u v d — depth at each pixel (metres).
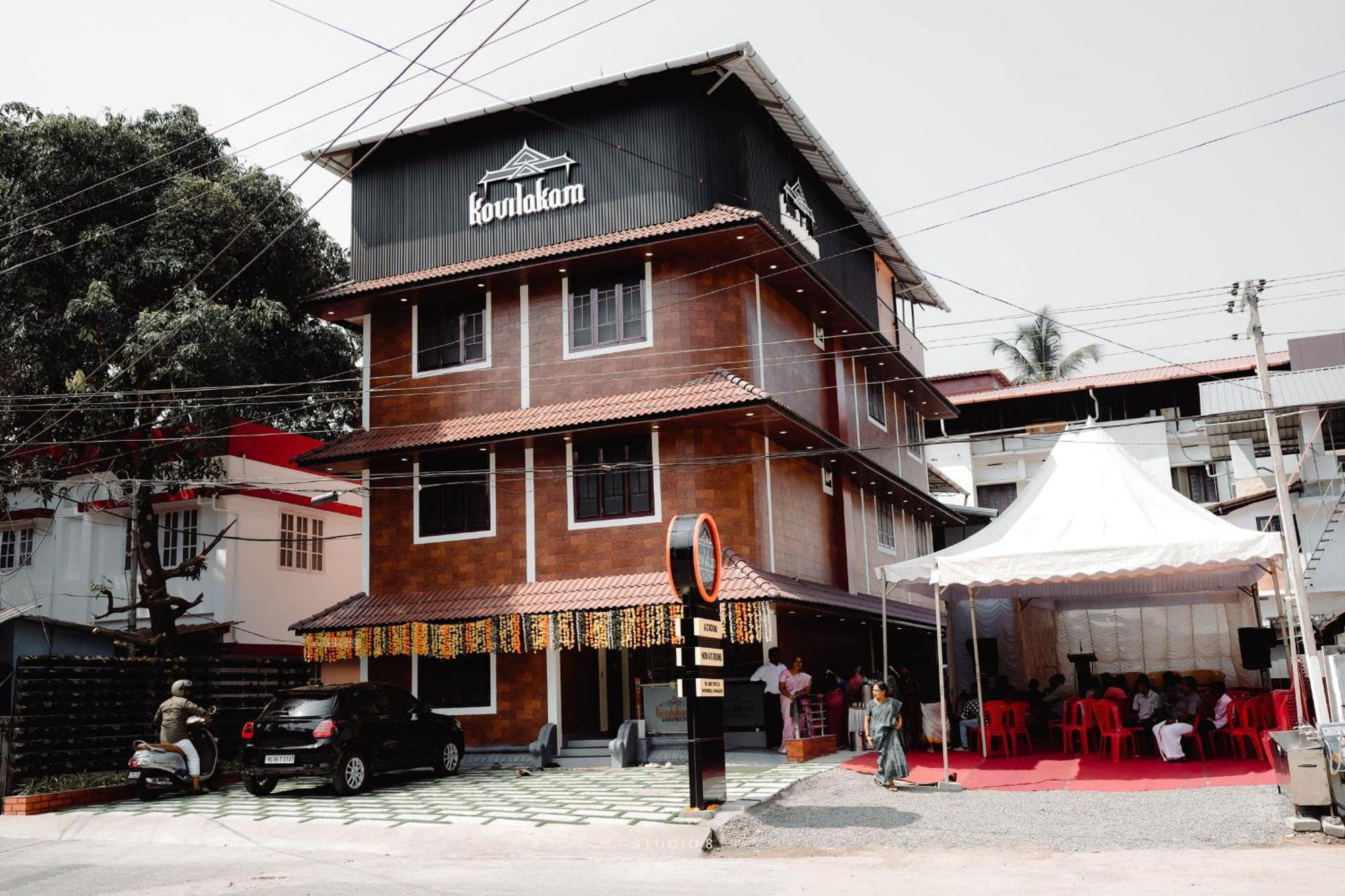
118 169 22.84
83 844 13.73
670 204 21.73
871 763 17.75
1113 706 17.78
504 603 20.80
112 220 22.72
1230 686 26.86
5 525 29.70
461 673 21.83
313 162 24.66
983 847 11.80
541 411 21.66
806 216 25.05
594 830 12.79
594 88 22.66
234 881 10.59
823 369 25.88
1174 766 16.55
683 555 13.87
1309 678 13.77
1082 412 46.50
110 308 21.25
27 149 22.41
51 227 21.94
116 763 18.72
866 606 23.77
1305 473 28.77
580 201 22.53
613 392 21.41
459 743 19.42
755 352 21.92
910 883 9.72
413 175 24.27
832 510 25.55
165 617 22.69
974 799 14.57
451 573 22.09
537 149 23.12
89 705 18.38
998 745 19.50
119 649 25.61
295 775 16.58
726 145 22.14
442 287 22.70
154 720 18.06
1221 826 12.19
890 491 28.69
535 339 22.30
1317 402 27.48
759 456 20.33
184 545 27.64
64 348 21.80
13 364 21.73
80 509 28.14
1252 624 24.77
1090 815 13.17
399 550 22.66
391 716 17.88
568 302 22.16
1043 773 16.42
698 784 13.43
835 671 24.06
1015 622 25.91
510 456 22.08
